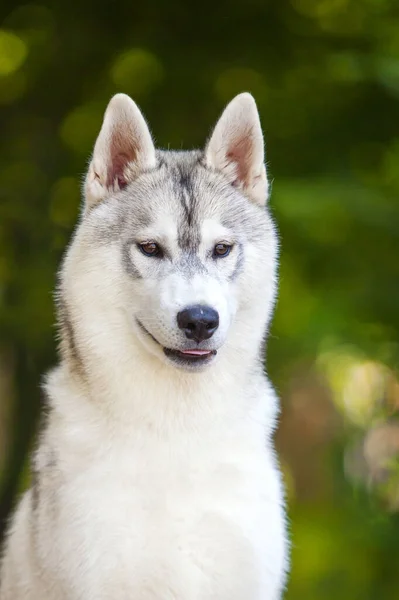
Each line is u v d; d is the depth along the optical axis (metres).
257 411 8.01
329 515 15.72
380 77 14.07
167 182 8.07
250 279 7.95
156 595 7.50
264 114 15.79
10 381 18.31
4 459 18.98
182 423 7.63
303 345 15.30
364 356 15.59
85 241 7.88
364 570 14.70
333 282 14.94
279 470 8.27
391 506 14.70
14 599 8.31
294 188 13.86
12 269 15.81
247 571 7.62
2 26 16.14
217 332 7.38
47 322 15.33
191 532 7.51
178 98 16.16
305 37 15.94
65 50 16.09
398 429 15.30
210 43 15.91
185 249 7.75
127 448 7.60
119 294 7.71
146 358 7.63
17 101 16.42
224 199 8.06
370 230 14.07
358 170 15.64
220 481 7.62
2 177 16.22
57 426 7.91
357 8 15.69
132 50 15.94
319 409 20.69
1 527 15.25
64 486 7.59
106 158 8.17
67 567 7.45
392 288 14.51
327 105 15.69
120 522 7.42
